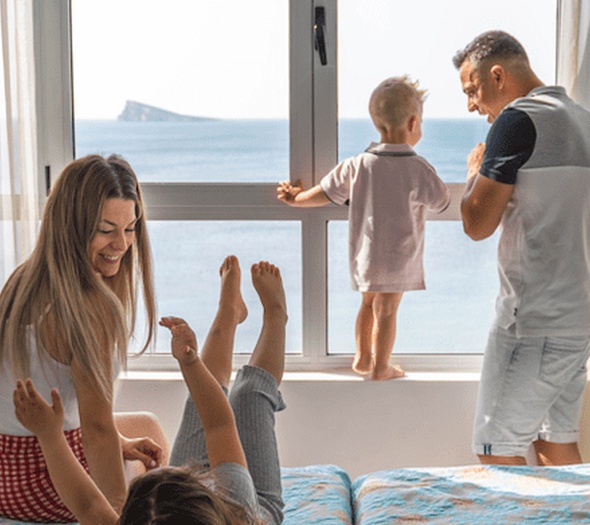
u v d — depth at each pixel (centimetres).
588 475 218
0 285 269
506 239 253
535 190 244
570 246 246
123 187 198
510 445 255
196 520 128
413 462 285
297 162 293
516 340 252
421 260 280
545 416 258
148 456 224
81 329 185
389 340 283
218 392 182
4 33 266
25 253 273
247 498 169
